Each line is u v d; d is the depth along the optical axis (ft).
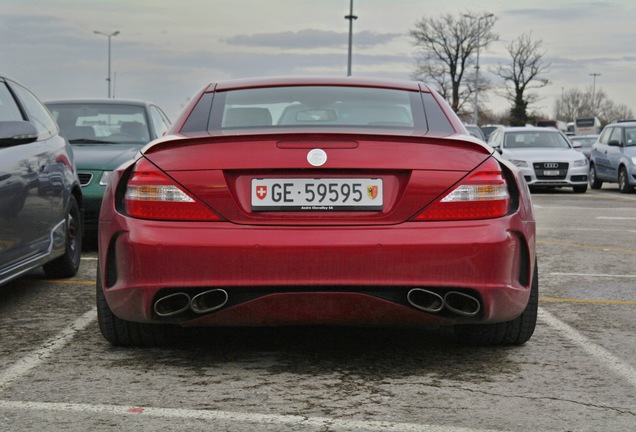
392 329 17.01
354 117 14.98
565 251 30.96
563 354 15.12
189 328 16.96
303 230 12.89
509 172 13.85
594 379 13.46
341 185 13.12
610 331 17.17
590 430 10.96
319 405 11.94
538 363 14.44
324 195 13.10
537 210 51.67
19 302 19.92
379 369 13.94
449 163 13.29
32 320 17.85
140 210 13.25
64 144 22.99
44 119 22.43
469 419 11.37
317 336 16.33
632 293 21.93
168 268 12.94
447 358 14.73
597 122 214.07
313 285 12.80
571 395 12.55
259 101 15.49
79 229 24.07
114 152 30.17
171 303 13.48
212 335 16.37
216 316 13.20
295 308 13.01
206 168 13.15
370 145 13.19
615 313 19.13
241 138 13.25
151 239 12.99
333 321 13.23
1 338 16.14
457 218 13.17
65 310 18.95
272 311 13.06
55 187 21.16
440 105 15.70
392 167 13.10
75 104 34.14
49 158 20.98
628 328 17.48
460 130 14.80
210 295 13.20
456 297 13.38
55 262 22.93
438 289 13.05
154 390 12.65
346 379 13.30
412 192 13.10
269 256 12.78
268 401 12.12
